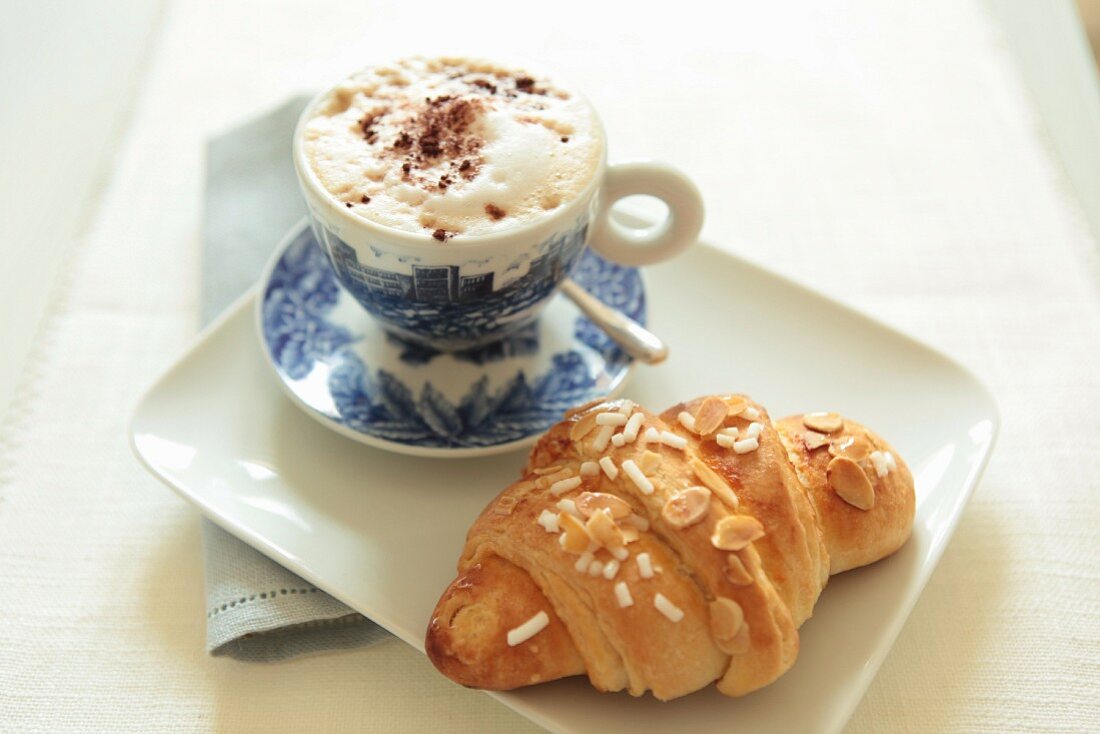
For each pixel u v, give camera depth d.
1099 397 0.47
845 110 0.59
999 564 0.42
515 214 0.41
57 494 0.44
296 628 0.41
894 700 0.39
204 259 0.50
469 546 0.39
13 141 0.58
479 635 0.37
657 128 0.59
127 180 0.55
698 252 0.50
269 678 0.40
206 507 0.41
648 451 0.38
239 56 0.61
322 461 0.44
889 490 0.39
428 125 0.42
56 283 0.51
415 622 0.39
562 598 0.36
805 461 0.40
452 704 0.40
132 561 0.43
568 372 0.45
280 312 0.46
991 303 0.50
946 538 0.41
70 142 0.59
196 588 0.42
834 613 0.39
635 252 0.46
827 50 0.62
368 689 0.40
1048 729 0.39
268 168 0.53
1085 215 0.54
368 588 0.40
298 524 0.42
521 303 0.43
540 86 0.44
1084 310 0.50
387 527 0.42
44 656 0.40
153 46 0.62
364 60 0.62
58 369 0.48
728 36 0.63
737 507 0.37
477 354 0.46
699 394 0.46
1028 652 0.40
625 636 0.36
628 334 0.46
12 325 0.51
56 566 0.42
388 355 0.45
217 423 0.44
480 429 0.43
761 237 0.53
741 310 0.48
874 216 0.54
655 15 0.65
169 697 0.40
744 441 0.38
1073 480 0.44
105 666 0.40
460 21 0.64
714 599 0.36
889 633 0.39
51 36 0.64
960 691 0.39
